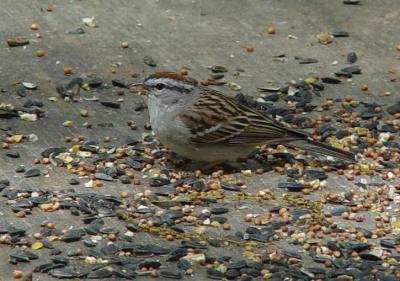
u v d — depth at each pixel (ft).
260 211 40.96
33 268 37.06
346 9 56.90
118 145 44.93
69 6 55.57
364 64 52.49
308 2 57.36
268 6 56.90
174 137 42.98
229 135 43.11
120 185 42.24
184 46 53.11
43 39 52.70
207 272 37.14
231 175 43.50
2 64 50.55
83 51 51.96
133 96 48.73
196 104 42.96
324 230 39.83
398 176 43.68
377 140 46.16
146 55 52.11
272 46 53.62
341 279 37.06
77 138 45.29
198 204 41.19
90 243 38.42
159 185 42.37
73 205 40.55
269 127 43.50
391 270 37.70
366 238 39.60
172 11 55.93
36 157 43.83
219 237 39.17
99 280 36.52
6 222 39.47
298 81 50.83
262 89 49.98
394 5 57.41
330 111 48.44
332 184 43.06
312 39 54.34
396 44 54.34
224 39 53.93
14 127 45.83
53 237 38.70
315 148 43.29
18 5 55.31
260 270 37.32
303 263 37.91
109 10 55.47
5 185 41.81
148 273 36.88
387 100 49.67
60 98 48.26
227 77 50.93
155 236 39.06
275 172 43.75
